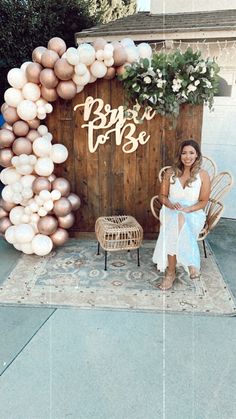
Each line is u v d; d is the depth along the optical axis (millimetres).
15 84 3268
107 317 2629
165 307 2748
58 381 2041
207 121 4883
